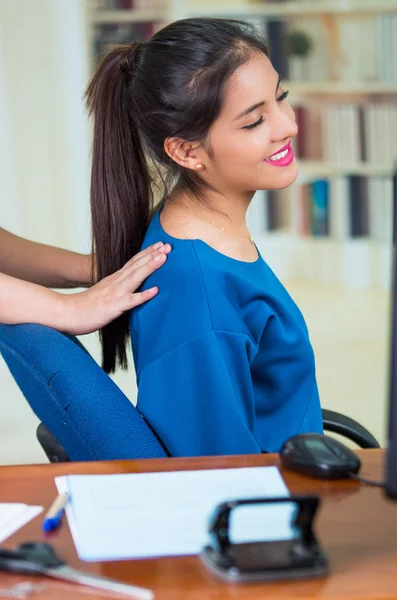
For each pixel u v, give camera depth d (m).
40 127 5.29
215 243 1.63
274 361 1.65
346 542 1.05
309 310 5.41
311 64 5.83
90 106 1.73
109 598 0.94
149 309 1.59
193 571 0.99
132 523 1.08
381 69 5.75
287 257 6.08
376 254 5.90
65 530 1.08
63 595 0.95
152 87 1.61
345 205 5.87
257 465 1.26
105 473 1.24
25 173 5.33
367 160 5.82
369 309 5.42
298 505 1.03
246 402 1.56
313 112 5.86
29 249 2.00
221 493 1.16
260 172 1.61
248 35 1.59
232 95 1.56
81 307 1.62
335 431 1.86
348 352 4.62
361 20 5.79
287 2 5.73
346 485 1.20
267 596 0.94
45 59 5.23
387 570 0.99
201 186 1.65
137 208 1.75
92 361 1.55
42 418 1.70
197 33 1.58
